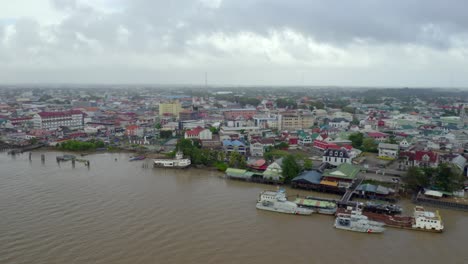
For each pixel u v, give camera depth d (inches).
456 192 4645.7
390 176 5580.7
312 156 7150.6
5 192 4889.3
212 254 3235.7
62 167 6476.4
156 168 6441.9
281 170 5600.4
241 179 5639.8
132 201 4566.9
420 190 4805.6
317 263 3102.9
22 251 3245.6
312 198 4576.8
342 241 3516.2
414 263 3112.7
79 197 4699.8
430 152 6053.2
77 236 3545.8
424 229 3740.2
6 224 3816.4
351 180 5068.9
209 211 4256.9
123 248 3316.9
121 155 7682.1
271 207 4279.0
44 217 4010.8
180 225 3836.1
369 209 4207.7
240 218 4057.6
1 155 7613.2
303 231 3737.7
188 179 5698.8
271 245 3420.3
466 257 3211.1
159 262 3090.6
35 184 5300.2
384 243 3474.4
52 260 3097.9
